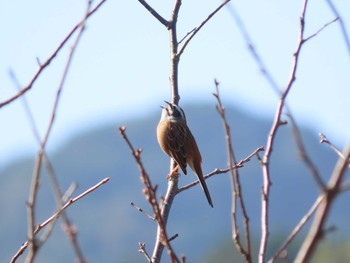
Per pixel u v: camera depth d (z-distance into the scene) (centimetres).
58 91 495
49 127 485
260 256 516
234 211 533
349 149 423
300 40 584
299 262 411
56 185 476
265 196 539
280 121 563
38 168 473
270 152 559
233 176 536
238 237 526
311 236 412
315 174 423
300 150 440
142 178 523
